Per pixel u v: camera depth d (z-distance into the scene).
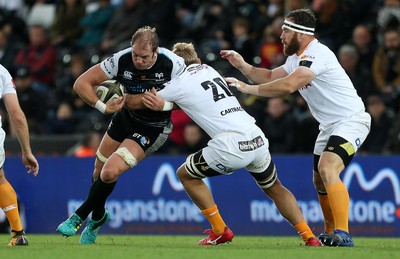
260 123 48.91
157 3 56.84
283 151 48.03
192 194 30.73
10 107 28.34
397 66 50.25
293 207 30.92
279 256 26.22
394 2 52.22
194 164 30.20
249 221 43.25
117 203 44.34
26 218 45.31
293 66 31.34
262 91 29.92
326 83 30.58
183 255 26.31
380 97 47.94
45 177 45.19
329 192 29.69
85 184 44.78
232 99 30.36
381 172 42.34
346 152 30.11
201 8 57.81
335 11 52.28
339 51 50.06
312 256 26.23
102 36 59.44
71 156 45.09
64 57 58.34
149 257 25.61
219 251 27.86
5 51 59.59
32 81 57.56
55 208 45.06
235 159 29.70
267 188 30.88
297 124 48.12
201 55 52.47
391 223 42.19
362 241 36.50
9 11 62.81
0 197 28.98
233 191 43.44
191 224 43.38
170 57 29.95
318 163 30.42
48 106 55.38
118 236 41.50
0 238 36.53
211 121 29.78
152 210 43.94
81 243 31.83
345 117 30.59
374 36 51.62
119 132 31.39
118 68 29.95
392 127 47.53
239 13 54.12
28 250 27.33
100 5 59.84
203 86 29.95
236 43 52.62
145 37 29.23
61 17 61.00
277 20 51.22
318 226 42.56
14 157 45.44
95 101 29.91
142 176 44.09
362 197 42.44
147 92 29.53
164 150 49.12
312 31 30.75
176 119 49.31
